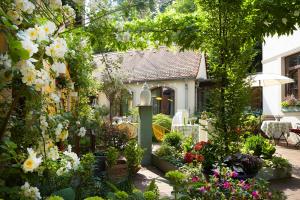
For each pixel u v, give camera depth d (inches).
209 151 202.4
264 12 203.0
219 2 190.2
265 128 422.3
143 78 712.4
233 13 192.9
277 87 512.4
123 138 319.6
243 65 189.0
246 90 188.9
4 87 78.6
